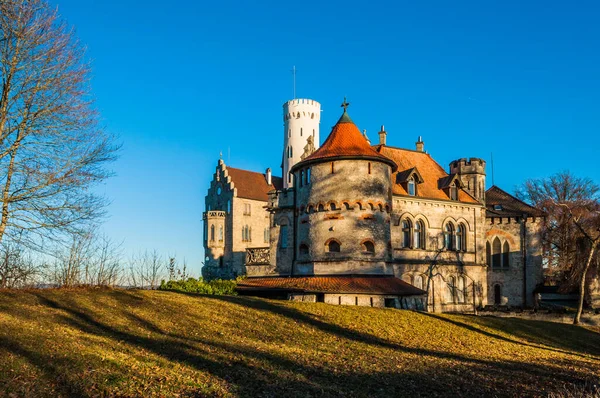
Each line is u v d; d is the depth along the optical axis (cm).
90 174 2538
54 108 2427
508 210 5775
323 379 1900
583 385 2159
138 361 1833
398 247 4559
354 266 4003
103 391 1500
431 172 5203
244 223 9456
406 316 3375
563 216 5588
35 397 1391
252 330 2658
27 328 2022
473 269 4988
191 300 3052
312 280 3978
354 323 3030
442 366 2312
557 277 6519
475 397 1862
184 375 1750
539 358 2775
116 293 2959
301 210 4384
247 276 4750
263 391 1689
